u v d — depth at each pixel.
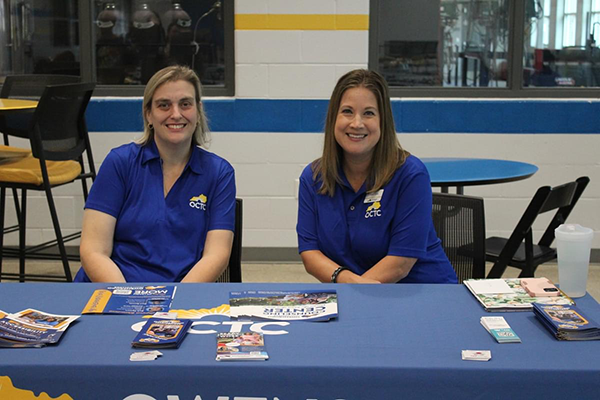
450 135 4.23
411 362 1.25
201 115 2.23
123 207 2.13
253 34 4.14
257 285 1.72
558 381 1.22
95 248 2.07
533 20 4.25
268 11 4.11
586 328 1.36
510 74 4.27
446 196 2.42
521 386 1.22
